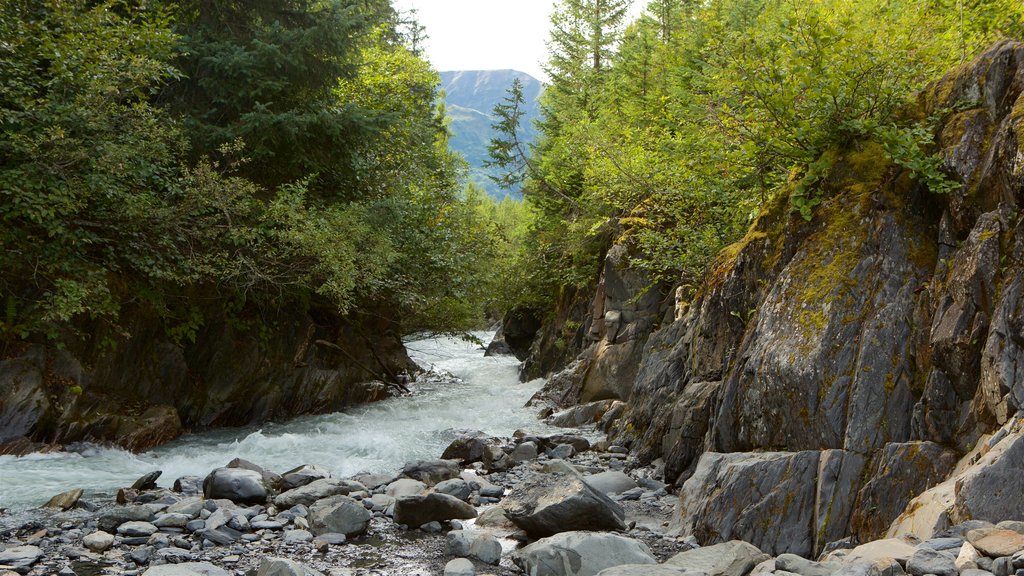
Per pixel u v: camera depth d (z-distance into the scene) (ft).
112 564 19.61
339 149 52.19
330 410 53.01
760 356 23.29
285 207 44.34
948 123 22.54
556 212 81.35
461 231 65.21
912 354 20.49
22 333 36.11
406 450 38.06
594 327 55.11
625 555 18.67
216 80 46.06
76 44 36.65
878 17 27.99
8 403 34.50
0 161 35.63
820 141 25.55
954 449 18.42
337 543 22.07
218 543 21.76
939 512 15.28
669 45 58.39
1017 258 18.07
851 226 23.39
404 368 67.72
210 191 41.50
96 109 36.09
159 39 40.01
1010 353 17.12
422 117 77.00
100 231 39.91
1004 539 12.42
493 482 31.42
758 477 20.84
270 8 50.44
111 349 40.42
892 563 12.94
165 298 44.39
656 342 40.06
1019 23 30.14
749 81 25.68
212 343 46.85
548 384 54.85
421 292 59.98
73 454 34.96
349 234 49.29
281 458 35.91
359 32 51.93
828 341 21.61
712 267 33.50
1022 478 14.47
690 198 42.52
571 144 67.05
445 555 21.12
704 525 21.20
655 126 52.49
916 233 22.38
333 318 58.39
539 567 18.79
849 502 19.48
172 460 35.32
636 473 31.86
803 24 24.44
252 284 45.57
